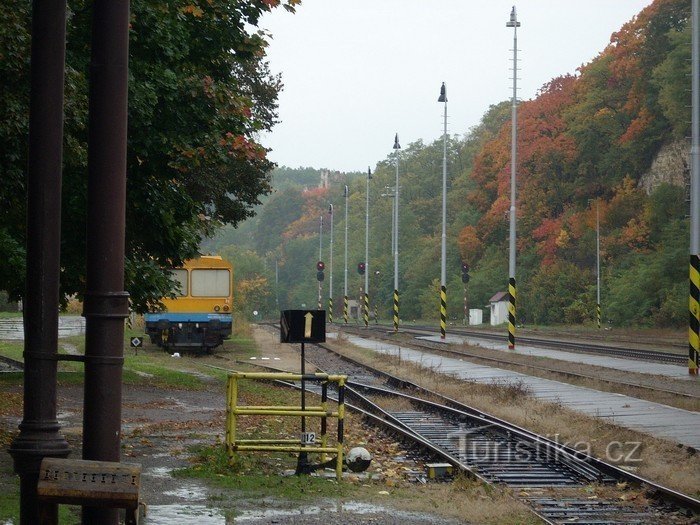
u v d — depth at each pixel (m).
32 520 7.92
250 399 28.84
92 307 7.76
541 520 12.70
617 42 114.00
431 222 184.25
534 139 125.75
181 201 23.36
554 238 117.88
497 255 135.50
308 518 12.47
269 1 22.75
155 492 13.89
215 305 53.34
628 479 15.55
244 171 43.28
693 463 17.22
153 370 36.22
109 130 7.70
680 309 86.94
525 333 88.50
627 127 113.38
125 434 20.27
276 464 16.94
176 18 21.19
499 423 22.97
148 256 25.86
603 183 116.19
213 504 13.18
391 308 163.12
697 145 37.03
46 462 7.37
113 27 7.71
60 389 28.38
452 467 16.41
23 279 22.34
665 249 93.19
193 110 22.12
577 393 29.81
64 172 21.48
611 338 73.38
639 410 25.00
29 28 18.31
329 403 28.53
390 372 41.25
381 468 17.09
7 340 59.34
